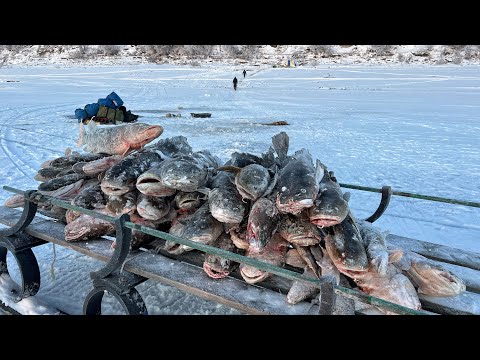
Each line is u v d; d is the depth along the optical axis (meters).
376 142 10.48
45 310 2.97
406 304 2.05
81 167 3.08
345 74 44.06
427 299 2.25
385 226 5.18
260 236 2.20
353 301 2.15
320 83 34.47
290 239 2.29
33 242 3.02
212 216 2.46
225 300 2.13
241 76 41.62
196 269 2.43
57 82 31.16
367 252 2.22
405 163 8.28
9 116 13.77
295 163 2.44
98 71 45.06
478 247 4.61
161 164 2.68
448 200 3.03
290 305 2.08
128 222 2.28
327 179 2.46
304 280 1.83
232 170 2.46
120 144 3.21
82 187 3.12
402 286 2.12
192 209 2.73
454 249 2.92
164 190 2.58
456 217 5.49
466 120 14.44
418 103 20.33
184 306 3.21
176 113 16.08
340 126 13.05
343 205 2.16
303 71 48.84
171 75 41.72
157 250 2.65
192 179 2.46
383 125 13.33
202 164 2.68
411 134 11.69
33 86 27.22
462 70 47.88
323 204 2.15
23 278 2.98
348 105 19.62
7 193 5.77
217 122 13.63
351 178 7.20
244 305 2.07
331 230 2.25
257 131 11.84
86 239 2.77
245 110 17.44
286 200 2.15
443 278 2.19
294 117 15.17
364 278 2.16
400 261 2.32
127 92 25.53
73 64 56.66
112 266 2.33
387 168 7.89
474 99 21.97
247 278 2.25
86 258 3.97
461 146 10.04
